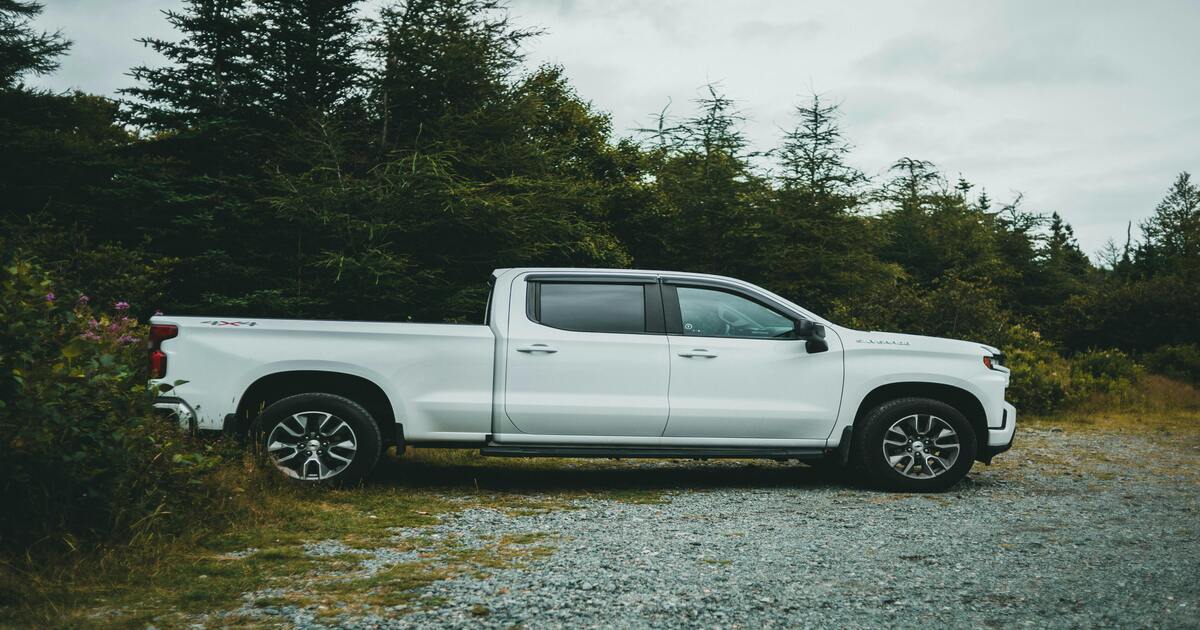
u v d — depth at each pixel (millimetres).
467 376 6344
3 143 14391
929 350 6848
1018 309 35594
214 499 5242
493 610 3650
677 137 20844
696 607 3719
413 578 4117
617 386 6457
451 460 7996
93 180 15055
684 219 20062
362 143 14930
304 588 3936
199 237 13617
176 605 3650
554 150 15930
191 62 15281
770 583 4098
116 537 4348
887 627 3482
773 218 19859
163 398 5953
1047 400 13570
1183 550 4824
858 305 15875
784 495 6582
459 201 12875
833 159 20359
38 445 4086
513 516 5637
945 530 5328
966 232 34750
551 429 6398
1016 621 3564
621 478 7379
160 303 13180
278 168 13352
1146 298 22688
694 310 6746
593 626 3463
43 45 17188
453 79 14820
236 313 12664
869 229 20922
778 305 6848
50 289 4746
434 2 14711
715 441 6566
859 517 5727
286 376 6262
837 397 6695
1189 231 44969
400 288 12703
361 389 6418
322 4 14953
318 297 12859
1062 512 5957
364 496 6090
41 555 4023
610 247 16672
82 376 4348
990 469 8117
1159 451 9680
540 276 6688
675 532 5207
